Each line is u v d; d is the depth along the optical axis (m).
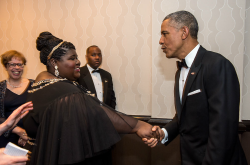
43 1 2.52
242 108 1.95
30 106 0.92
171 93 2.04
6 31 2.67
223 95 0.96
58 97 0.92
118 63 2.34
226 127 0.94
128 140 2.24
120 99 2.36
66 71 1.00
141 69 2.26
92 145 0.93
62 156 0.85
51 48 0.97
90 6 2.38
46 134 0.89
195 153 1.13
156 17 2.01
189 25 1.16
